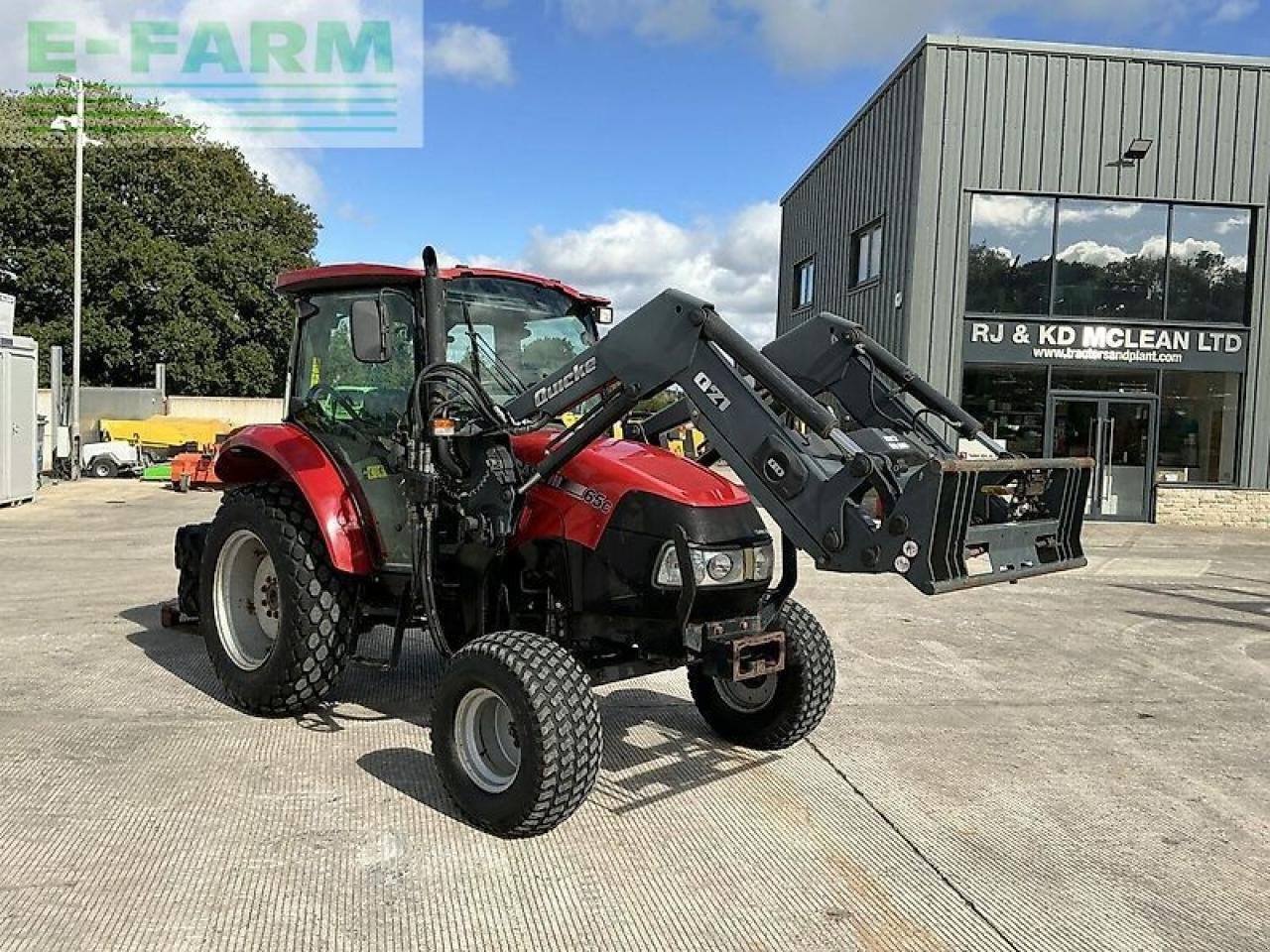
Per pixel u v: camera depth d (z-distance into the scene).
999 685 6.56
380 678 6.23
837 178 20.45
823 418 3.82
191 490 20.06
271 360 34.25
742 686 5.16
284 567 5.15
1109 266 16.47
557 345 5.39
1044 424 16.52
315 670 5.18
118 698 5.72
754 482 4.05
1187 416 16.64
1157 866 3.96
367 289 5.16
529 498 4.56
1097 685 6.61
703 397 4.14
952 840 4.14
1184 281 16.56
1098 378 16.50
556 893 3.58
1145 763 5.14
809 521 3.94
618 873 3.76
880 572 3.76
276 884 3.58
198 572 6.77
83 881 3.55
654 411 5.06
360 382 5.13
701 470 4.54
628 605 4.27
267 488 5.46
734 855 3.95
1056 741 5.46
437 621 4.46
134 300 32.12
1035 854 4.04
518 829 3.96
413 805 4.31
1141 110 16.16
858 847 4.05
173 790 4.39
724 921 3.43
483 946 3.22
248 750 4.93
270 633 5.59
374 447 5.02
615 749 5.15
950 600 9.55
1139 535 15.24
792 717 4.91
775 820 4.30
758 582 4.36
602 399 4.48
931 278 16.20
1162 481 16.59
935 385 16.28
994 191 16.14
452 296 5.03
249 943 3.18
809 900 3.59
